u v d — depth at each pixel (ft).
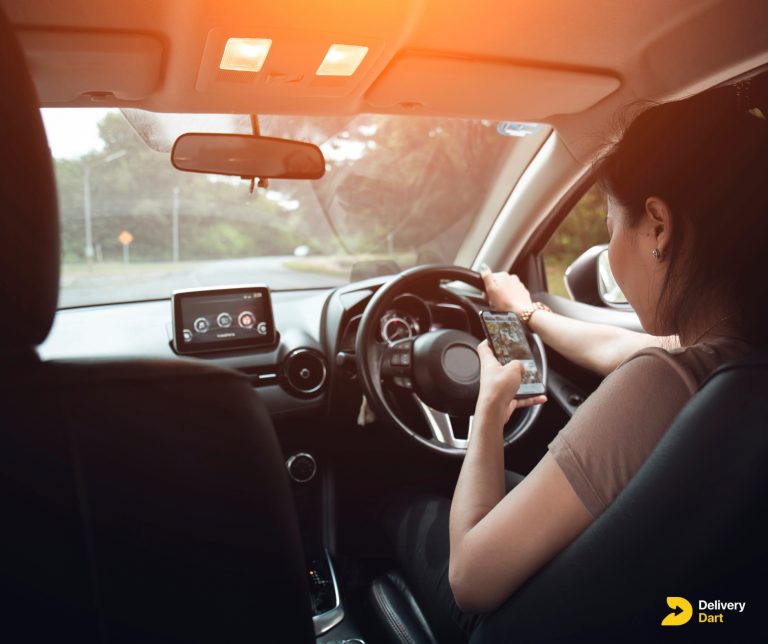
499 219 8.34
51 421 2.12
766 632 2.54
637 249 3.06
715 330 2.85
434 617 4.77
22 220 1.95
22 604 2.08
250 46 4.79
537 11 4.89
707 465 2.37
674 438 2.46
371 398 5.72
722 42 5.33
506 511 2.95
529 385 4.58
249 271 8.73
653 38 5.49
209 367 2.43
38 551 2.09
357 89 5.67
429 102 6.14
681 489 2.42
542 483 2.85
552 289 8.76
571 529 2.80
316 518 7.32
